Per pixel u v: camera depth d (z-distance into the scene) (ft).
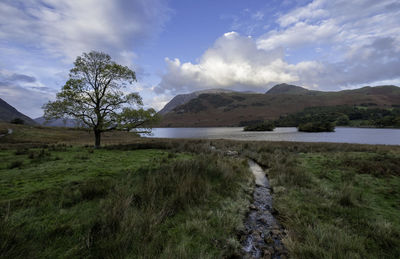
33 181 17.83
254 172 33.06
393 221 13.65
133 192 16.31
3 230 9.42
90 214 12.38
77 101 44.21
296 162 36.94
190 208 14.94
